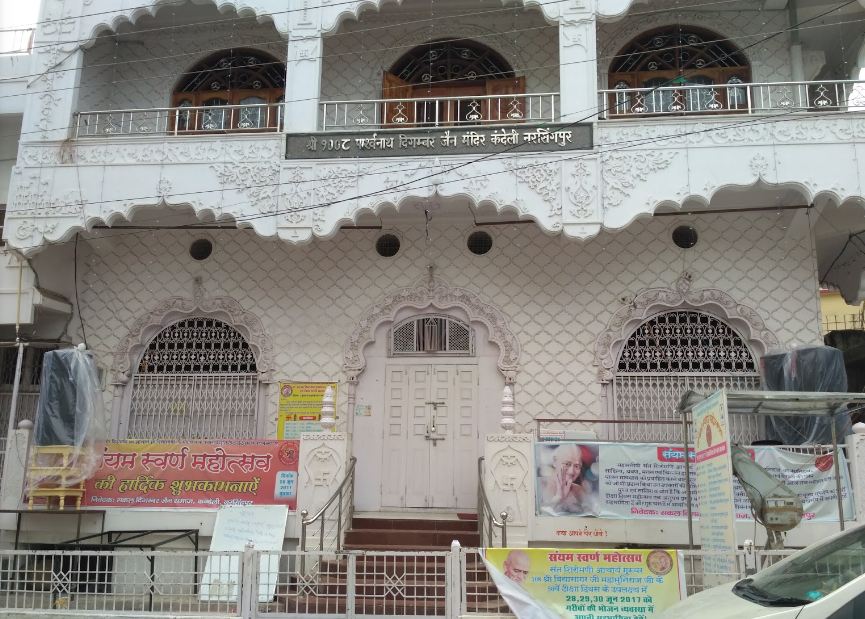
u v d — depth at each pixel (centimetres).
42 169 1188
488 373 1248
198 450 1078
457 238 1288
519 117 1188
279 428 1248
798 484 948
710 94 1289
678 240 1252
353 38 1379
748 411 884
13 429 1119
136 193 1164
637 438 1195
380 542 1041
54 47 1234
